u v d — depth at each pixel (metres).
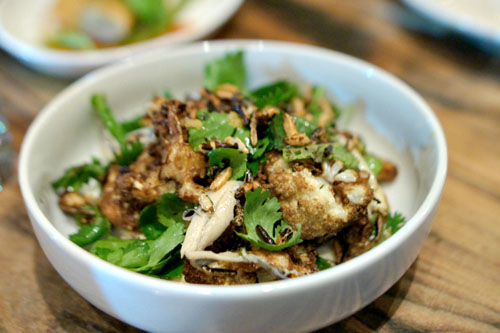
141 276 0.23
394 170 0.32
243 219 0.26
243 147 0.28
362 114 0.35
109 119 0.34
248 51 0.37
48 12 0.51
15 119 0.39
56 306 0.28
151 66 0.36
